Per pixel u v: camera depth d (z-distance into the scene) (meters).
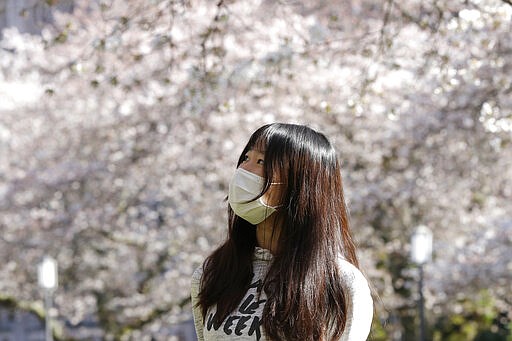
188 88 10.41
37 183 19.12
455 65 10.48
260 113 14.45
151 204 20.05
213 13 13.07
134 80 11.81
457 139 14.22
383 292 19.22
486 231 18.16
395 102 14.75
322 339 3.25
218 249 3.60
